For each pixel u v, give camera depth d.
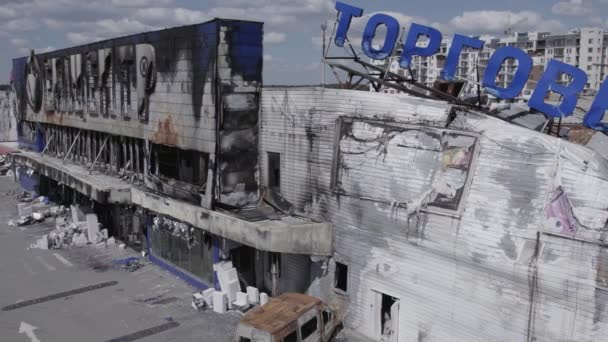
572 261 14.29
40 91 43.09
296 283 22.53
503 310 15.74
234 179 22.52
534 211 15.05
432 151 17.44
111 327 21.23
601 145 19.25
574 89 16.36
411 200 17.86
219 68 21.39
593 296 13.97
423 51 19.83
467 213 16.44
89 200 36.50
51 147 44.19
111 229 35.06
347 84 22.11
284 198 22.23
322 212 20.81
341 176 19.94
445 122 17.34
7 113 78.38
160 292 24.84
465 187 16.50
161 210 25.58
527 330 15.27
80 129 37.78
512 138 15.81
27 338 20.42
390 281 18.77
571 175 14.53
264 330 16.73
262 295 22.72
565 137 22.97
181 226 25.38
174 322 21.61
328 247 20.52
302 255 22.09
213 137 21.80
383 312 19.61
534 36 115.75
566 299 14.45
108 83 30.98
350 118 19.53
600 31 109.00
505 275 15.61
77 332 20.88
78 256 30.41
